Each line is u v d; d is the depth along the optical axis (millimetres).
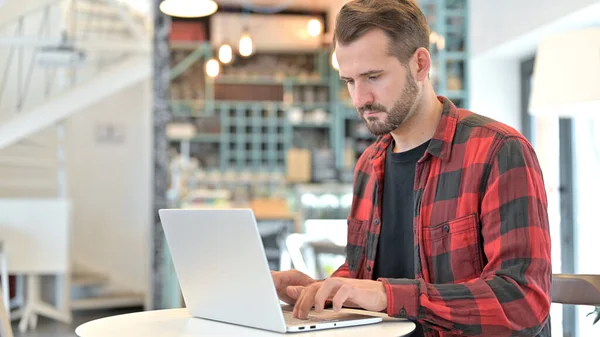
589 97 3164
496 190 1666
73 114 10359
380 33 1720
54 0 9242
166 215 1761
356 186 2119
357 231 2084
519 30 6082
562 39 3289
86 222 10328
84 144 10398
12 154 9781
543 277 1602
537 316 1580
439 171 1804
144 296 9859
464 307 1560
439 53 7582
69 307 8547
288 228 7766
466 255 1722
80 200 10336
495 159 1701
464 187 1746
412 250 1875
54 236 8211
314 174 11148
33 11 9023
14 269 8070
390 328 1556
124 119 10562
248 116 11930
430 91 1864
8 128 9062
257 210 8281
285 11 11930
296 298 1841
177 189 8812
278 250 7707
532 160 1698
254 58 11992
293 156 11148
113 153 10492
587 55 3188
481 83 7324
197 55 11438
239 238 1530
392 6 1740
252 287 1547
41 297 8695
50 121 9281
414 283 1596
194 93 11508
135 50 9719
